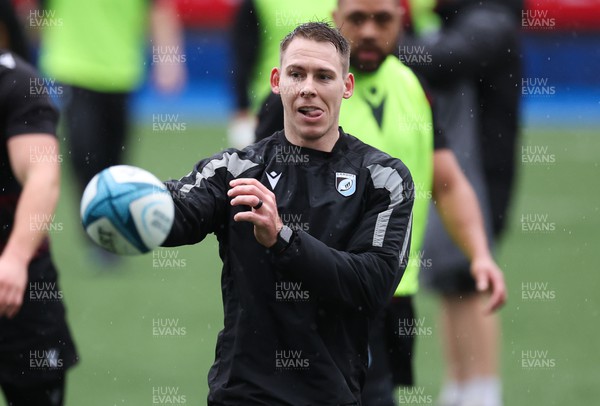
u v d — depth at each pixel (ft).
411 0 90.79
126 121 130.93
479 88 82.74
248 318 49.85
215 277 122.42
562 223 152.25
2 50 63.87
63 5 131.34
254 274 49.78
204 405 81.20
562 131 237.45
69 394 83.92
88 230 48.24
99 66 130.31
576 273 124.77
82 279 121.29
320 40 50.39
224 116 249.75
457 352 80.43
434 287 80.53
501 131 83.56
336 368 49.93
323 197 50.57
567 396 84.64
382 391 63.77
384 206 50.60
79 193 129.08
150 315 106.73
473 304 80.12
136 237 47.73
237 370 49.98
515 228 150.00
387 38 63.82
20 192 64.28
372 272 48.85
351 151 51.65
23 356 64.44
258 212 46.80
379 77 64.80
